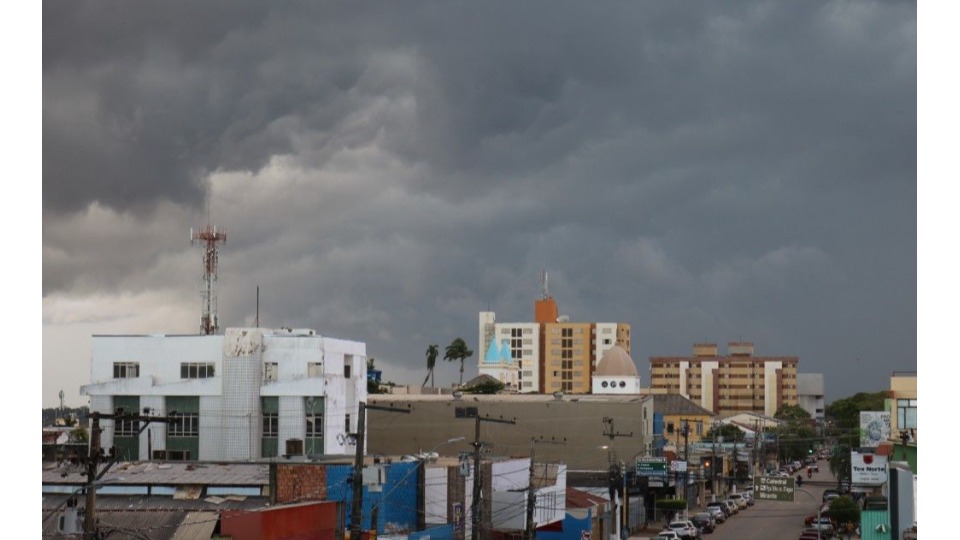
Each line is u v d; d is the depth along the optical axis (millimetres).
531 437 126438
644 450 125562
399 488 66250
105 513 55375
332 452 97375
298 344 96875
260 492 61312
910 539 56656
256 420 95875
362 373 104875
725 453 167875
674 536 101625
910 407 88938
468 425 126938
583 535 86812
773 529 115312
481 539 74750
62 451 72625
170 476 63469
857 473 92625
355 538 49094
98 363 97750
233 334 96375
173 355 97062
